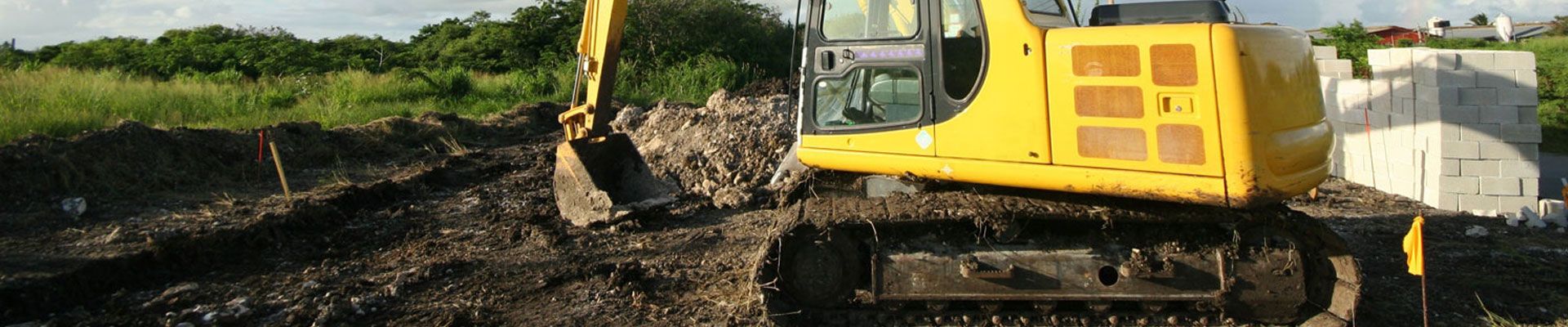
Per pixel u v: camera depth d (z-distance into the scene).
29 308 5.45
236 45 24.36
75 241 6.61
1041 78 4.79
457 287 6.29
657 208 8.34
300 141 10.90
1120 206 5.05
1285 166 4.61
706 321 5.60
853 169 5.52
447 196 9.64
